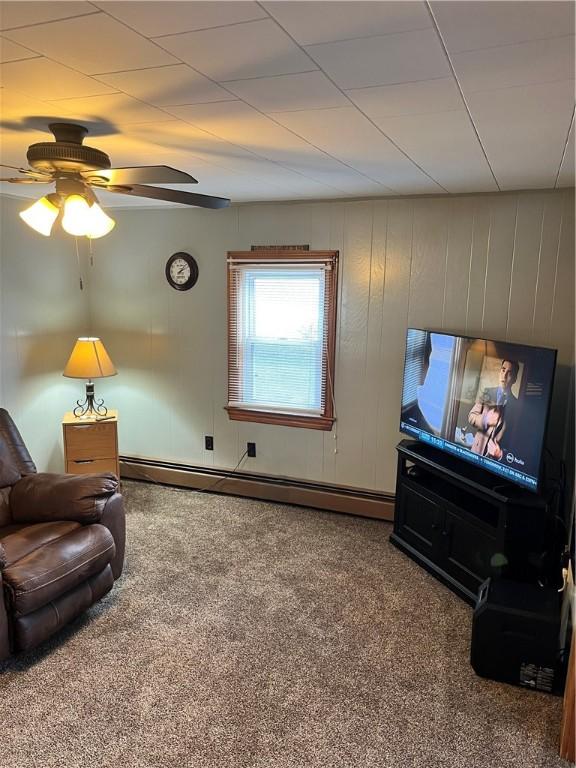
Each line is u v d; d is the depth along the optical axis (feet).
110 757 6.36
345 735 6.72
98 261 14.80
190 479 14.80
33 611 7.79
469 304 11.39
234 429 14.16
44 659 8.00
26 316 13.14
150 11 3.56
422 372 11.26
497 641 7.56
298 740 6.63
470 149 7.25
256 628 8.79
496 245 10.98
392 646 8.41
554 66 4.41
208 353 14.12
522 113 5.62
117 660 8.00
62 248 14.03
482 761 6.38
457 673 7.84
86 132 6.68
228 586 10.00
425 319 11.85
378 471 12.87
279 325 13.25
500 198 10.80
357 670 7.86
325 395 13.02
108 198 13.00
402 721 6.95
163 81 4.91
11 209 12.48
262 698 7.29
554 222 10.46
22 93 5.27
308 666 7.93
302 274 12.80
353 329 12.52
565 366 10.61
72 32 3.92
